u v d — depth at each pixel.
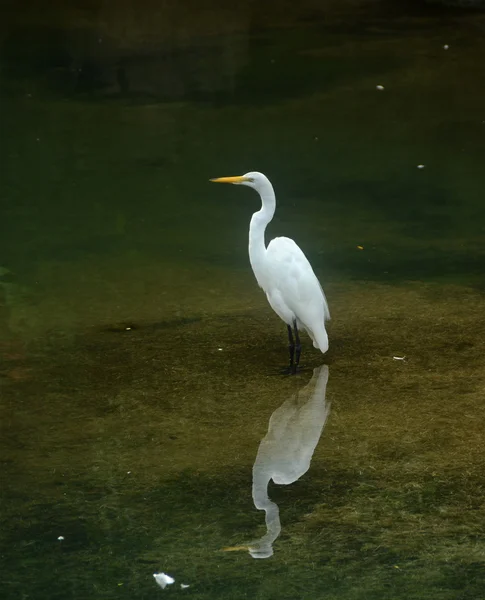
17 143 19.23
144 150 18.92
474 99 21.58
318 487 8.15
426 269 13.41
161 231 15.14
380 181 17.08
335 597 6.75
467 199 16.17
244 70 24.16
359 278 13.13
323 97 21.97
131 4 30.41
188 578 7.00
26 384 10.13
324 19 29.41
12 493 8.09
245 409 9.55
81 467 8.49
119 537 7.48
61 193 16.77
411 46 26.12
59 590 6.88
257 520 7.70
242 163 18.06
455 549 7.26
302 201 16.27
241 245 14.55
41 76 23.58
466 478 8.21
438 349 10.86
